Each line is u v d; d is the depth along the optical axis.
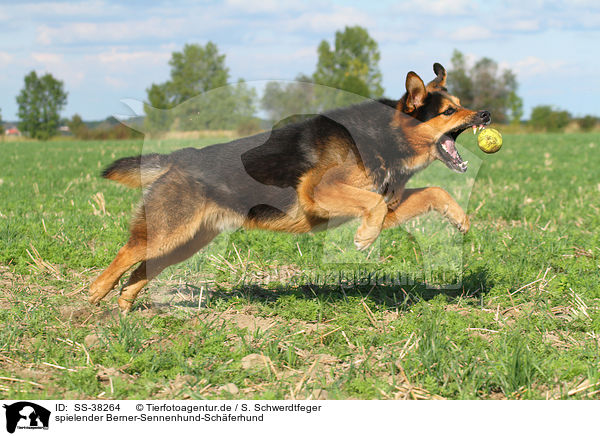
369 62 80.25
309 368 3.91
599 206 10.04
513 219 9.45
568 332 4.52
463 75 67.94
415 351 4.03
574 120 66.19
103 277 4.95
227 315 4.98
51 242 6.80
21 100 80.69
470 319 4.70
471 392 3.53
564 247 6.88
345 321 4.68
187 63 90.44
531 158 22.14
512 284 5.67
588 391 3.53
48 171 16.23
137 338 4.17
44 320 4.70
